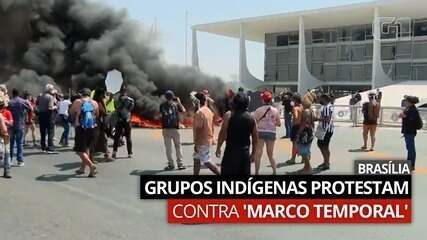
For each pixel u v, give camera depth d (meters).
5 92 10.66
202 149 7.88
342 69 53.25
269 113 9.23
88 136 9.43
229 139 6.64
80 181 8.98
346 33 53.25
